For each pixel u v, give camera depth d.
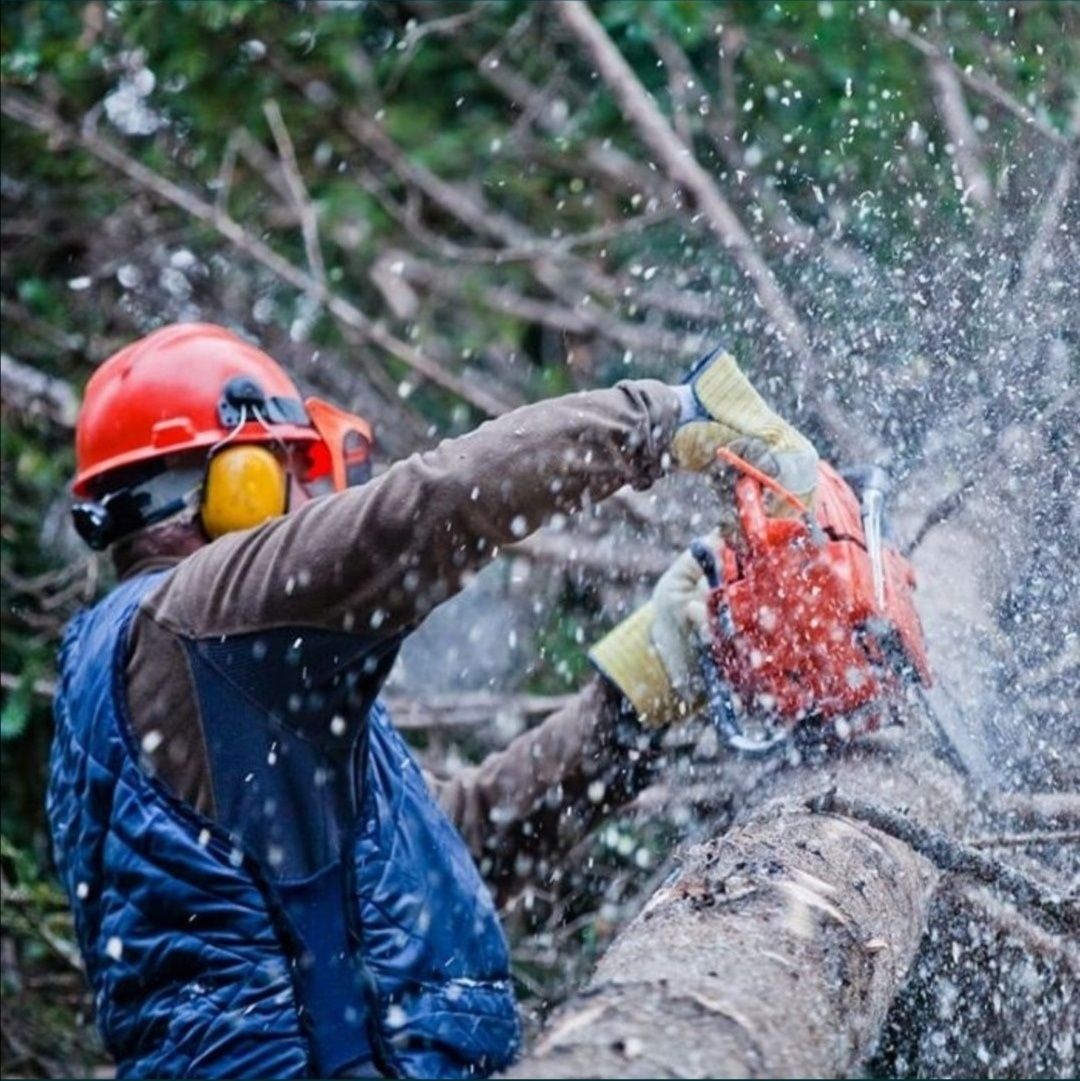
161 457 5.43
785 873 4.37
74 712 5.00
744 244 8.76
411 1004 4.78
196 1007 4.64
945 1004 5.26
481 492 4.57
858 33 9.62
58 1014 8.45
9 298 10.82
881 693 5.15
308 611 4.65
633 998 3.48
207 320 10.80
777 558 5.02
